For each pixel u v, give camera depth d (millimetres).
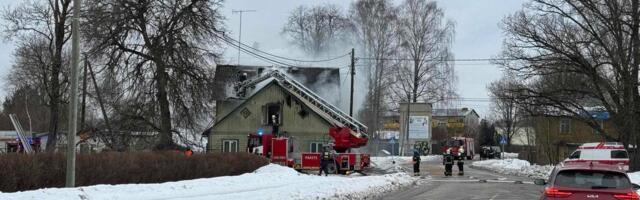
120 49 40906
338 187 23000
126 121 40781
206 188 20656
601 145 36594
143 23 41188
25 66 66938
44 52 54844
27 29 42719
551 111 39719
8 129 89125
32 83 75500
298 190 20750
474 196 22875
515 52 39906
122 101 41312
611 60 36438
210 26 41031
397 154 81188
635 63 35625
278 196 18828
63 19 42344
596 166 12312
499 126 100750
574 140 63625
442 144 87562
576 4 36750
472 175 39812
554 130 63406
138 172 23500
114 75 40531
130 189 18406
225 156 29953
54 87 42500
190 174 26734
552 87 39250
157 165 24672
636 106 36000
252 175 26953
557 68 37312
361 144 41219
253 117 53375
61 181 19891
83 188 17094
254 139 42375
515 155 94125
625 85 35625
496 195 23344
